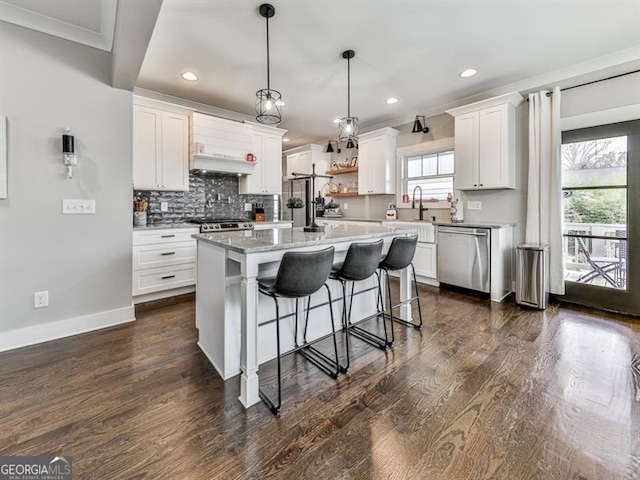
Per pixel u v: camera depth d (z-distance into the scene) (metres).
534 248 3.08
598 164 3.04
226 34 2.53
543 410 1.56
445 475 1.19
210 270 2.04
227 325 1.86
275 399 1.67
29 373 1.90
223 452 1.30
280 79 3.40
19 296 2.26
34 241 2.31
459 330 2.59
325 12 2.25
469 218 4.05
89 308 2.57
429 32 2.51
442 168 4.44
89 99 2.50
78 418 1.50
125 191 2.73
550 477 1.17
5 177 2.16
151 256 3.31
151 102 3.57
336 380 1.86
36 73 2.26
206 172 4.30
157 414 1.54
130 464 1.24
